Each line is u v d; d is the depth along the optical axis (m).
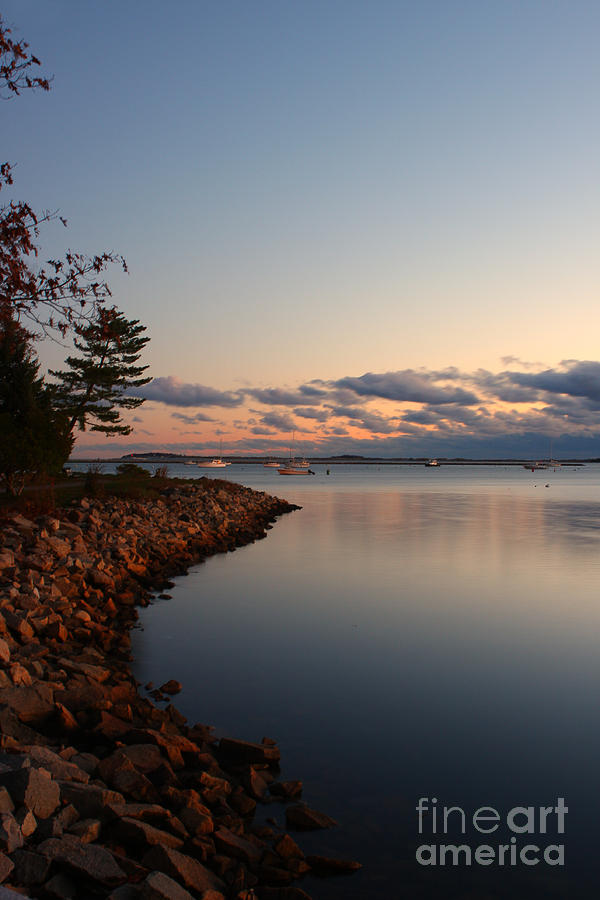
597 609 17.06
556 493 88.31
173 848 5.82
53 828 5.45
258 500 55.72
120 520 28.02
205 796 6.98
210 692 10.84
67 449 30.94
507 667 12.27
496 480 155.12
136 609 17.11
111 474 51.31
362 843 6.61
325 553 28.42
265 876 5.91
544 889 5.99
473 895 5.88
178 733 8.83
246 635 14.47
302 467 187.75
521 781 7.93
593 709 10.21
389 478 172.25
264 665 12.33
